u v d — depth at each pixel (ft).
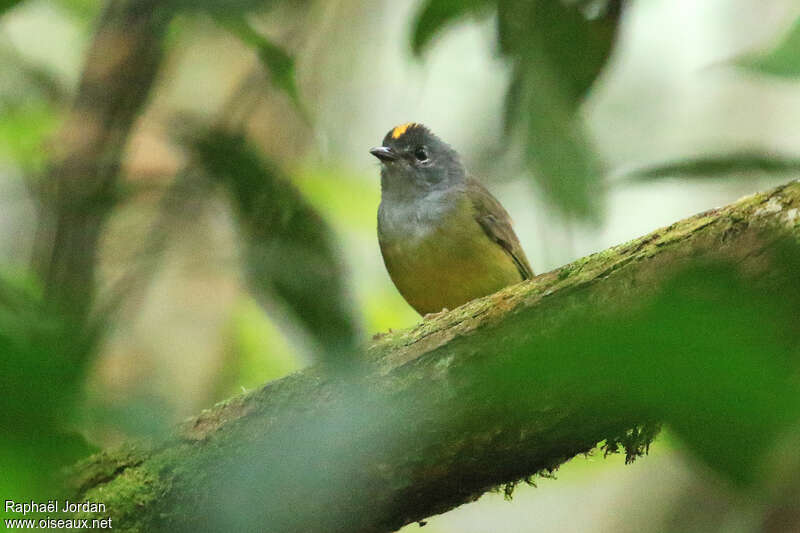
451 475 15.44
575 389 6.34
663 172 23.97
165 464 16.81
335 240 29.30
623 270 14.94
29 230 42.96
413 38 29.48
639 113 48.80
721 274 5.94
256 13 25.35
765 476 6.73
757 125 50.39
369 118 49.26
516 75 26.81
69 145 33.91
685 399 5.88
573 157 24.95
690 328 5.80
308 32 38.06
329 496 14.06
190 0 24.30
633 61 50.03
